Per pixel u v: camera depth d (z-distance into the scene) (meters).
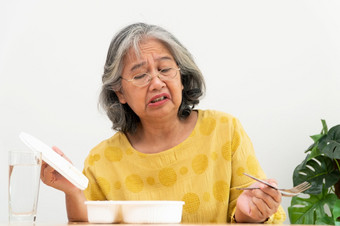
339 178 2.58
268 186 1.21
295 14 2.92
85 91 2.87
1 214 2.79
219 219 1.58
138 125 1.77
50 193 2.76
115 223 1.15
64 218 2.75
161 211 1.12
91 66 2.88
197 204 1.60
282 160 2.85
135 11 2.91
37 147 1.22
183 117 1.74
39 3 2.91
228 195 1.60
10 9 2.90
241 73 2.89
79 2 2.91
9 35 2.88
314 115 2.87
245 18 2.91
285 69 2.89
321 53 2.90
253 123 2.87
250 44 2.90
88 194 1.72
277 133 2.86
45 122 2.84
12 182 1.06
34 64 2.87
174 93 1.60
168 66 1.61
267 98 2.88
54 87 2.86
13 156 1.06
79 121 2.86
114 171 1.71
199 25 2.91
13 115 2.83
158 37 1.62
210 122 1.71
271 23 2.91
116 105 1.76
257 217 1.26
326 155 2.55
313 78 2.89
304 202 2.64
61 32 2.89
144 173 1.67
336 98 2.89
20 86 2.85
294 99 2.88
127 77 1.64
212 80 2.89
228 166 1.63
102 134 2.86
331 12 2.93
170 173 1.65
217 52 2.90
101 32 2.90
